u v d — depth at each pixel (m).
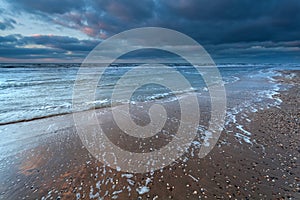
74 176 3.44
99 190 3.06
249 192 2.94
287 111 7.70
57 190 3.06
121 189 3.07
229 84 17.22
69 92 12.78
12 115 7.42
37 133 5.60
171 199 2.83
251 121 6.45
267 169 3.55
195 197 2.87
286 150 4.30
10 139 5.14
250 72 36.81
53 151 4.45
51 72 31.77
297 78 22.92
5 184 3.21
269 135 5.20
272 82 18.92
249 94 11.83
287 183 3.14
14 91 12.81
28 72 30.20
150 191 3.02
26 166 3.79
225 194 2.91
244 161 3.86
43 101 9.99
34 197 2.91
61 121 6.74
